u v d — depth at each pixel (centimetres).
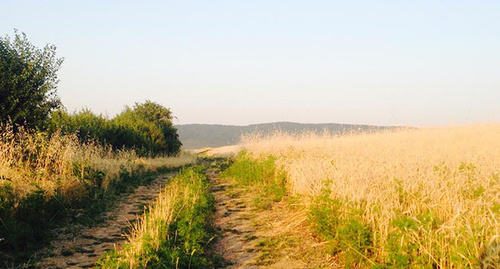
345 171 1000
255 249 782
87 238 863
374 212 692
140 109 4716
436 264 559
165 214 863
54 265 686
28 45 1686
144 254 625
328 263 678
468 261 488
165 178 2148
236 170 2011
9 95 1573
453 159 1120
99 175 1434
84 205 1139
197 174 1848
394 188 796
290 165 1397
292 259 707
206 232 867
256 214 1104
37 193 948
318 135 2217
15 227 780
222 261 720
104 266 591
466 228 532
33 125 1597
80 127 2550
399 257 554
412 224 584
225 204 1300
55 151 1312
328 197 841
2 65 1577
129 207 1220
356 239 661
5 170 1048
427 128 2336
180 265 635
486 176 827
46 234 841
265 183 1617
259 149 2220
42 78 1689
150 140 3853
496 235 482
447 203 693
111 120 3428
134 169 2030
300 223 917
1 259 689
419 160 1078
